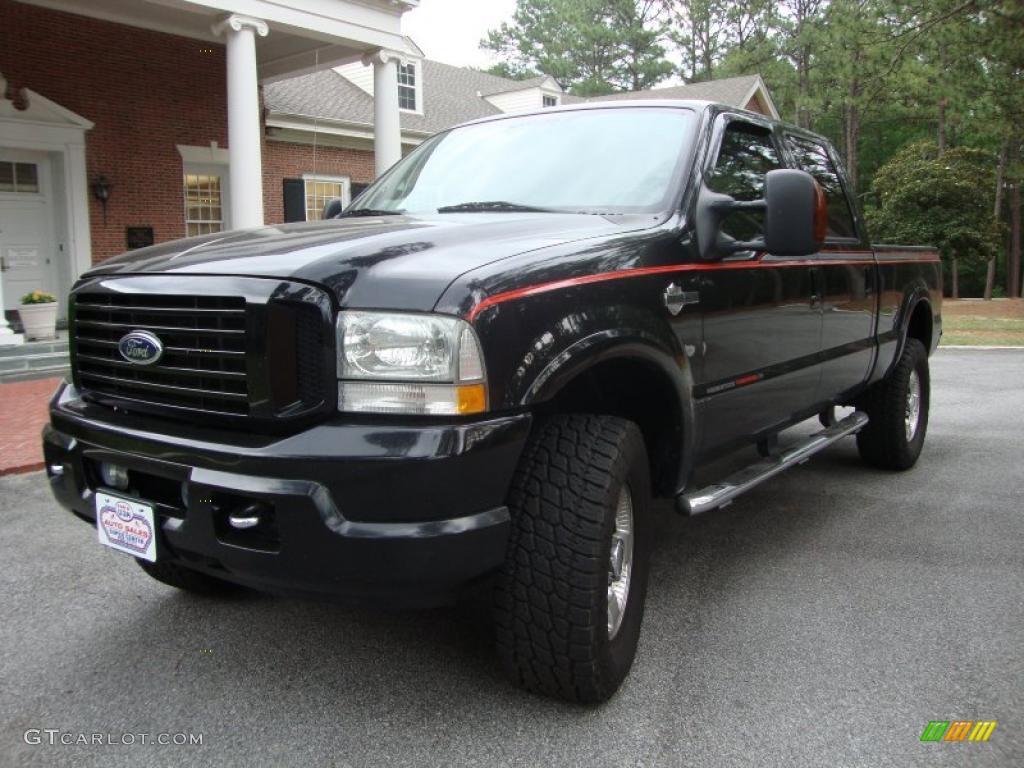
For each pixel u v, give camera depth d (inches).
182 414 96.8
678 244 118.6
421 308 86.0
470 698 106.3
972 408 326.0
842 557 158.6
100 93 531.5
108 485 105.7
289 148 705.6
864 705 105.0
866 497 198.8
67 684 111.0
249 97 471.5
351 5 519.5
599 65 1886.1
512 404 89.6
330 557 85.7
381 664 115.6
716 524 179.3
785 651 119.7
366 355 86.1
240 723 101.3
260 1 471.2
